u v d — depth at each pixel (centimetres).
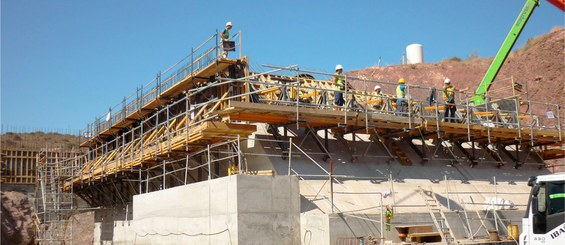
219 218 1925
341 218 1895
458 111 2833
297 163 2256
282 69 2098
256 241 1852
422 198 2336
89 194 4000
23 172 4562
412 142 2716
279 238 1905
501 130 2720
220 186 1934
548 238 1527
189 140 2198
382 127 2391
